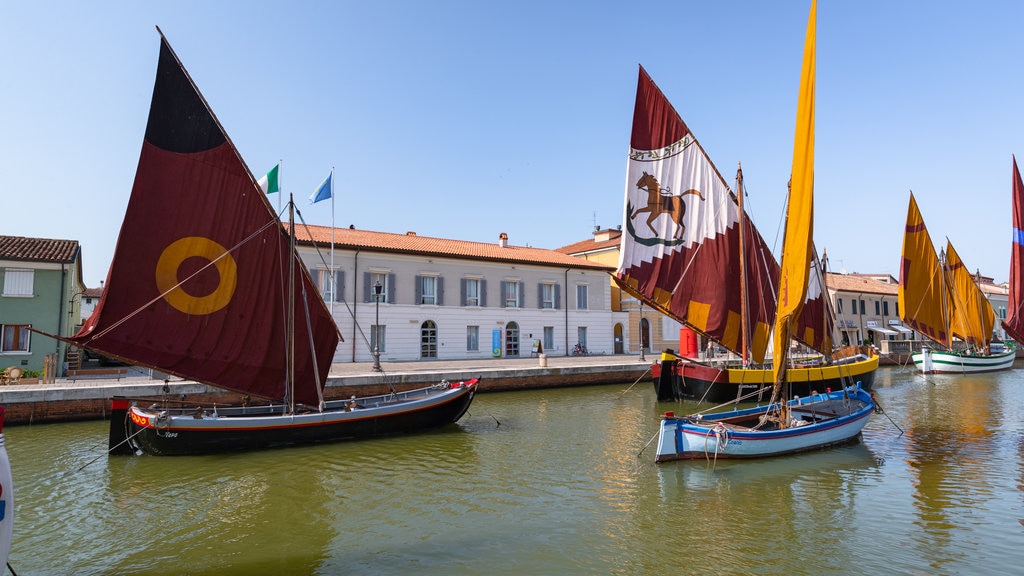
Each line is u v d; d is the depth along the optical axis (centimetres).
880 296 6075
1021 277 3253
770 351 3328
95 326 1315
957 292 4372
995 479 1262
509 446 1603
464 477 1294
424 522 1016
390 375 2544
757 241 2503
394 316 3834
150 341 1404
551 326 4522
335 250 3644
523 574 807
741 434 1375
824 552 873
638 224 2250
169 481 1268
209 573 822
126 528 997
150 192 1419
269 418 1545
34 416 1914
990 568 819
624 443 1639
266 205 1617
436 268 4031
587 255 5578
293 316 1638
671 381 2442
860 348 3450
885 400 2622
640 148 2289
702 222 2383
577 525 996
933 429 1844
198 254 1490
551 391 2903
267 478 1288
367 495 1169
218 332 1517
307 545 920
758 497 1141
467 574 809
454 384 2122
